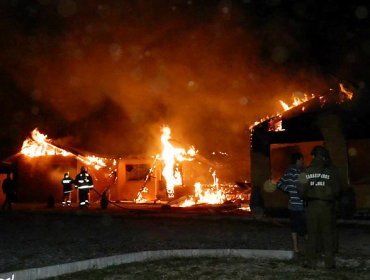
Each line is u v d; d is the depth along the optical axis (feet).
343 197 51.75
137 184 93.71
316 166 27.22
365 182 51.80
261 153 58.54
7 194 74.49
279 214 56.39
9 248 35.73
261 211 57.21
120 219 60.39
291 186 31.04
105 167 94.84
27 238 41.88
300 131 56.70
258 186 57.93
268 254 30.68
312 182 26.99
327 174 27.02
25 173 95.66
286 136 57.41
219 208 73.97
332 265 26.68
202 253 31.50
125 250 33.68
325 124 55.06
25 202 94.84
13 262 29.53
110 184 94.12
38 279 24.77
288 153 57.11
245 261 29.27
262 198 57.67
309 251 27.45
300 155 31.58
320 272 25.77
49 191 94.17
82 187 75.51
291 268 26.96
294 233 30.83
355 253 31.42
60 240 40.09
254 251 31.01
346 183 52.29
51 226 52.75
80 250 34.01
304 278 24.22
